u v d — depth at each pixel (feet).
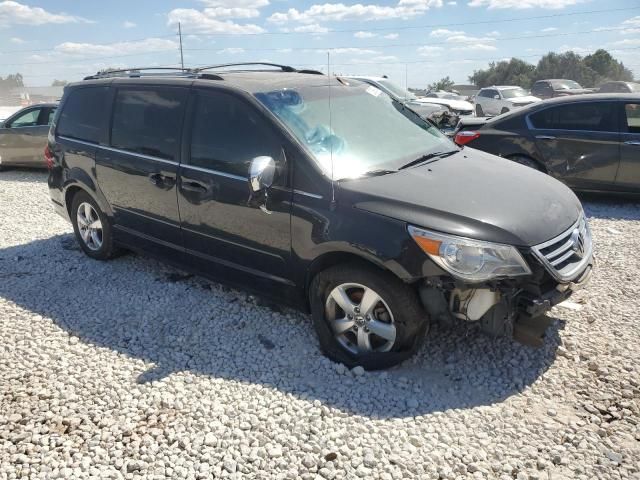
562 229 10.96
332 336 11.74
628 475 8.43
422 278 10.20
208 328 13.30
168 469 8.84
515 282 10.11
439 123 43.55
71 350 12.48
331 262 11.48
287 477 8.64
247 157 12.51
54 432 9.80
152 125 14.80
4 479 8.75
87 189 16.99
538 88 90.27
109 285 16.01
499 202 10.93
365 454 9.02
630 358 11.42
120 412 10.25
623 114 23.17
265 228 12.25
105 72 17.76
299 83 13.75
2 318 14.08
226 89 13.16
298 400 10.44
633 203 24.47
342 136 12.63
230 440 9.43
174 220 14.42
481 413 9.94
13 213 25.40
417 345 11.02
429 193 10.99
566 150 24.14
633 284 15.06
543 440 9.21
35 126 36.06
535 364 11.37
